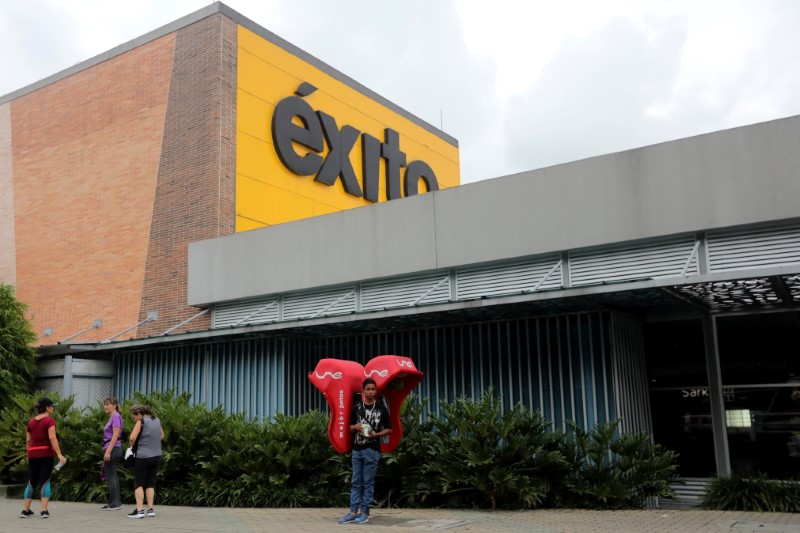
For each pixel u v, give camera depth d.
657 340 13.80
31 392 18.28
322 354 16.03
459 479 11.29
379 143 25.02
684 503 13.14
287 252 17.48
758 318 13.07
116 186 21.67
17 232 24.00
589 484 11.46
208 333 15.82
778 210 11.96
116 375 18.84
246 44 20.81
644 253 13.26
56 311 22.41
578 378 12.78
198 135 19.92
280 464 12.80
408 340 14.84
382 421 9.94
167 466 13.45
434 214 15.44
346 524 9.66
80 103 23.12
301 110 21.97
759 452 12.76
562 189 13.96
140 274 20.56
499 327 13.73
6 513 12.02
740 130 12.42
